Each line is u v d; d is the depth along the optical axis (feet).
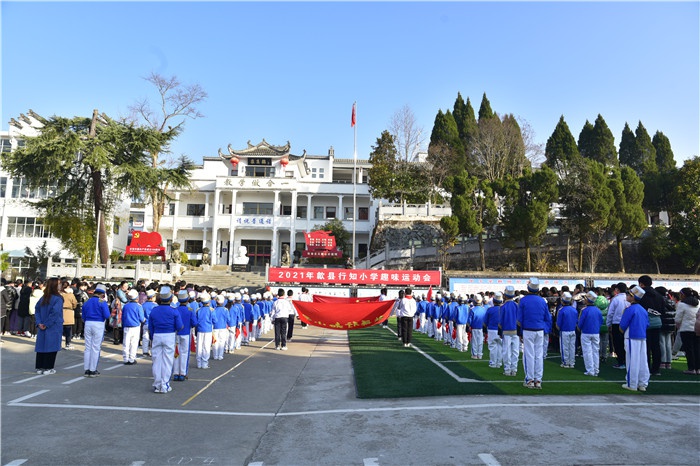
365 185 170.91
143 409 24.82
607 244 122.11
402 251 127.75
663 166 181.78
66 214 114.73
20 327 53.72
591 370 35.04
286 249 129.29
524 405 24.95
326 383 32.63
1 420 22.20
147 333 44.50
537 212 109.81
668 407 24.52
